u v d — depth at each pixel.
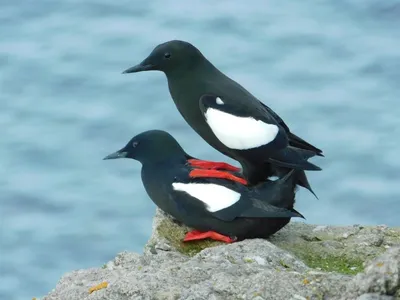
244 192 10.99
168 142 11.37
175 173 11.20
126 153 11.41
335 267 10.81
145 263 10.49
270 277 9.29
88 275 10.18
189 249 11.12
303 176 11.40
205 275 9.62
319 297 9.05
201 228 11.15
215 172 11.16
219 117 11.37
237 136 11.29
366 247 11.14
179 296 9.19
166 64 11.63
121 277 9.68
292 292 9.11
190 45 11.66
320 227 11.70
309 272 9.48
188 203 11.05
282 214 10.77
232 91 11.57
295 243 11.26
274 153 11.29
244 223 10.91
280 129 11.43
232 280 9.37
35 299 10.05
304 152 11.38
